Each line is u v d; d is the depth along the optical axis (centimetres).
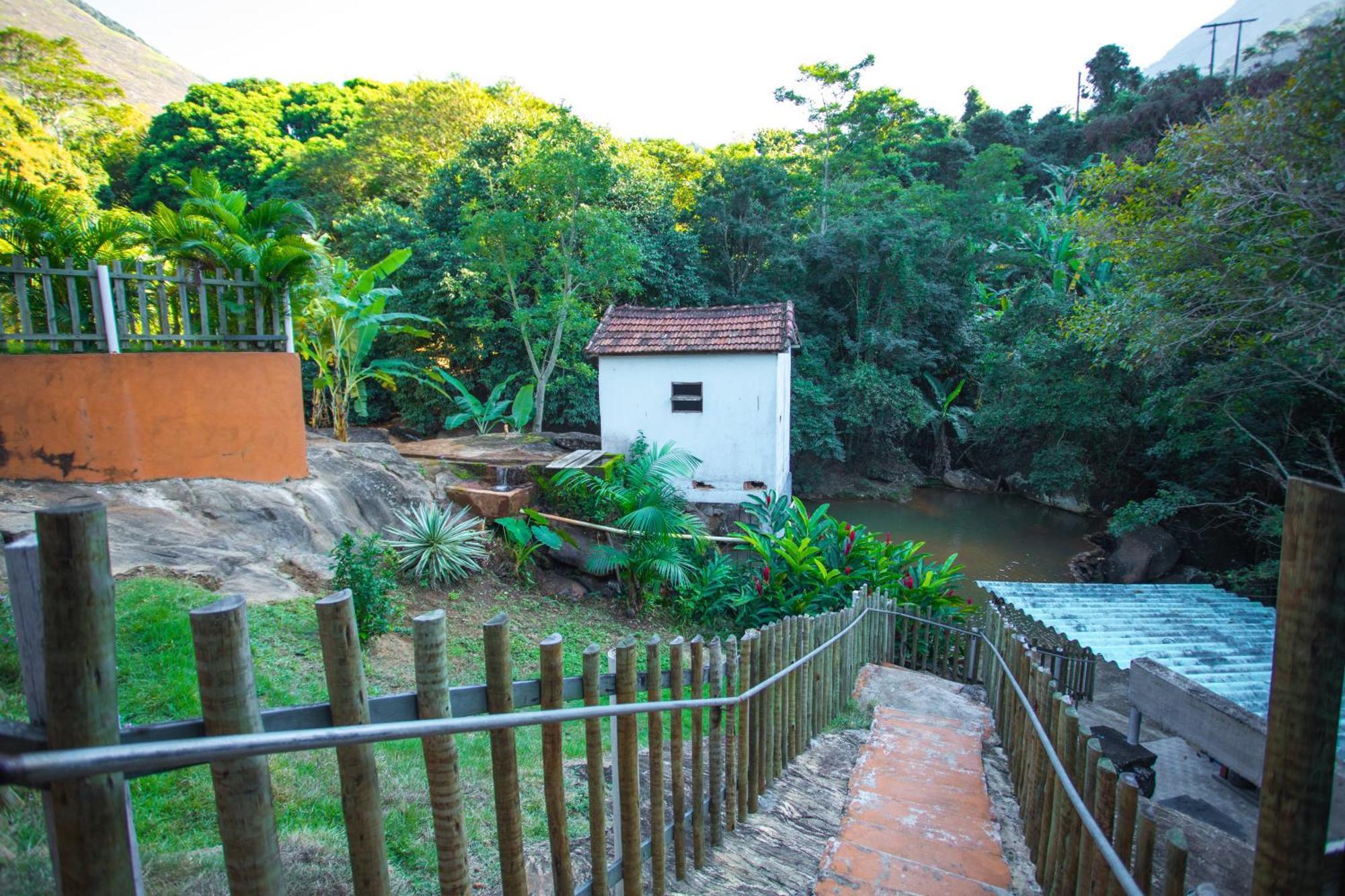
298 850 302
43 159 2398
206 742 124
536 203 2055
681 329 1611
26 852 239
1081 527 2278
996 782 518
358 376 1391
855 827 412
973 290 2925
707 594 1151
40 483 701
